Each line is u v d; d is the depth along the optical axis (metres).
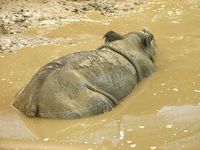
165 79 9.51
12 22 13.34
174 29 12.30
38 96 8.20
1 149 7.13
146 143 7.22
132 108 8.45
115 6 14.53
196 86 9.16
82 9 14.34
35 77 8.48
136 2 14.81
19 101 8.51
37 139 7.45
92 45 11.45
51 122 7.95
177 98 8.74
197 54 10.65
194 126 7.66
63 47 11.42
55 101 8.09
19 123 7.99
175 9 13.98
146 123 7.87
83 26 12.86
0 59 10.85
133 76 9.26
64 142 7.33
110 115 8.20
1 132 7.71
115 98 8.65
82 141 7.34
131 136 7.45
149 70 9.72
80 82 8.32
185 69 9.90
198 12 13.60
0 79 9.80
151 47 10.47
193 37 11.69
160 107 8.45
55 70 8.38
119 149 7.08
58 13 14.02
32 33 12.52
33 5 14.78
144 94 8.96
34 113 8.13
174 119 7.96
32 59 10.80
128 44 9.85
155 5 14.45
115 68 8.98
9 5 14.79
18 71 10.20
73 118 8.01
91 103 8.20
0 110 8.46
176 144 7.15
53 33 12.45
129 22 13.04
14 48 11.50
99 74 8.65
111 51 9.41
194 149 6.98
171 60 10.38
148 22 12.95
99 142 7.30
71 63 8.62
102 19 13.41
